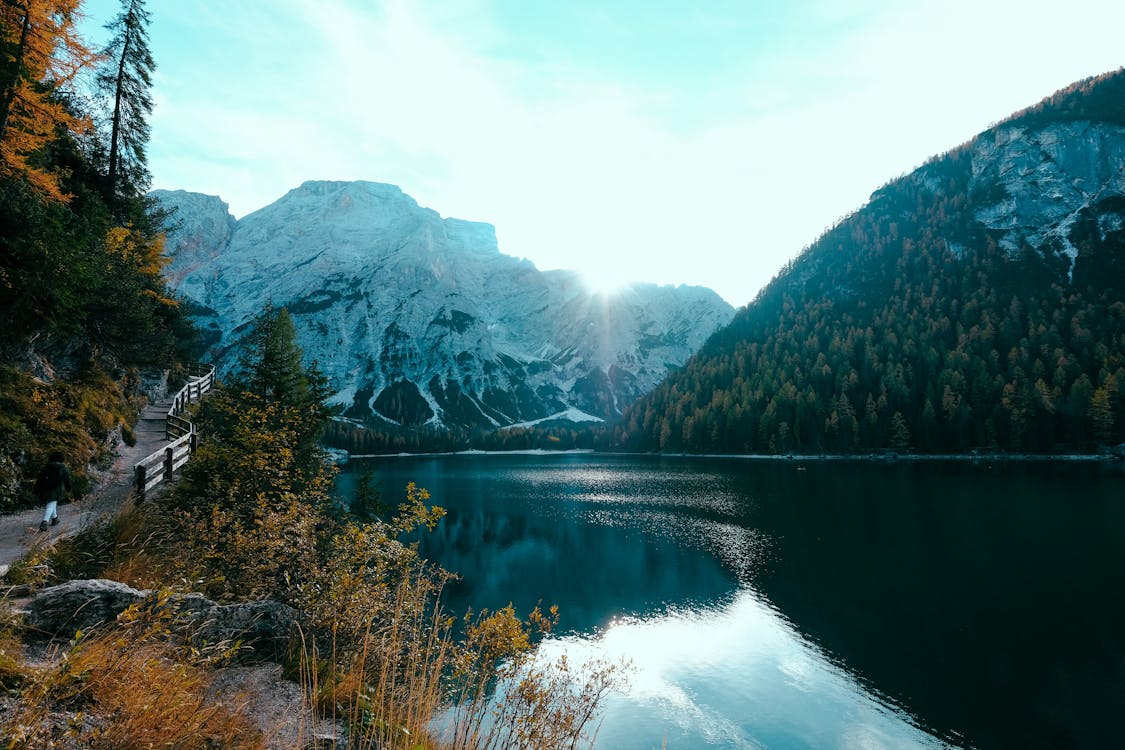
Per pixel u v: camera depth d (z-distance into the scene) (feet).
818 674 84.17
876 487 278.67
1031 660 87.35
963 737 68.23
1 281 59.88
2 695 13.52
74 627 20.20
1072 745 66.23
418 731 18.12
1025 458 402.72
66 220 74.23
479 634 20.92
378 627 26.86
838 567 140.36
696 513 227.20
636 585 132.26
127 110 113.09
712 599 120.16
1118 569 130.11
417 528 207.41
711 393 613.93
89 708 14.16
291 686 21.61
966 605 110.83
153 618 18.57
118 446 73.56
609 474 418.31
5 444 48.80
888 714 72.69
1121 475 293.43
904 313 650.43
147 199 132.67
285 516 34.96
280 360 87.61
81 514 46.03
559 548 172.35
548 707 19.10
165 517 40.29
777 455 488.44
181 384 155.22
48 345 75.41
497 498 290.15
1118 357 456.86
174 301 135.54
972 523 182.39
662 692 77.82
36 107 60.03
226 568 33.55
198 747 14.94
